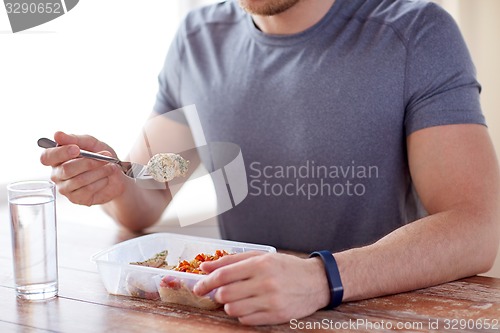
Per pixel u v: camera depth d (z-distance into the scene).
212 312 1.14
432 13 1.59
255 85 1.70
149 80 2.51
